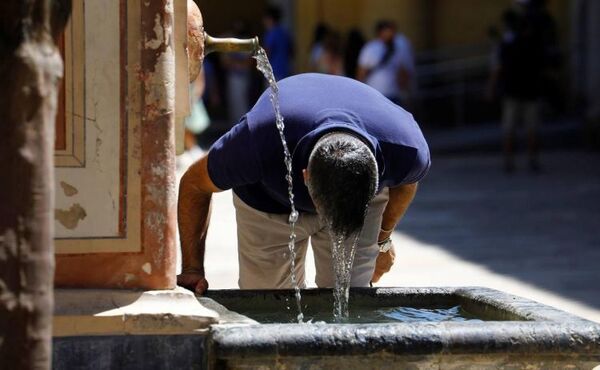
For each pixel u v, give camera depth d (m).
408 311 5.38
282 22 25.30
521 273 9.93
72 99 4.46
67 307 4.36
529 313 4.78
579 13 21.25
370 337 4.27
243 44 5.21
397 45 17.98
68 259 4.47
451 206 14.37
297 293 5.28
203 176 5.19
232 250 10.69
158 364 4.38
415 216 13.53
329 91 5.22
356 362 4.30
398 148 5.14
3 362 3.16
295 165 5.00
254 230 5.66
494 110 22.38
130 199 4.50
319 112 5.07
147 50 4.46
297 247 5.72
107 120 4.48
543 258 10.71
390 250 6.18
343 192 4.78
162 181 4.50
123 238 4.50
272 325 4.34
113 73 4.47
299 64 24.19
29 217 3.16
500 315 5.01
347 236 4.87
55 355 4.33
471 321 4.54
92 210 4.49
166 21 4.46
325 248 5.70
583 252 11.05
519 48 17.45
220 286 8.70
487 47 22.31
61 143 4.47
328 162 4.79
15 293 3.15
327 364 4.29
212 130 23.86
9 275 3.15
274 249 5.68
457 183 16.73
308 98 5.16
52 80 3.20
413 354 4.29
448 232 12.31
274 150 5.05
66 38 4.44
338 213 4.80
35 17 3.17
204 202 5.32
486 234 12.16
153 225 4.50
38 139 3.17
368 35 22.59
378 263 6.23
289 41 21.59
